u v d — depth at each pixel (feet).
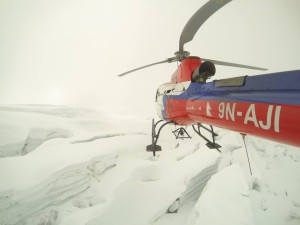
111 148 17.60
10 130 19.80
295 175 22.56
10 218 10.80
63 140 18.93
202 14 9.97
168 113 14.47
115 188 13.64
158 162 18.26
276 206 17.60
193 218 14.42
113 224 11.60
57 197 12.73
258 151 26.81
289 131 4.31
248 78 6.10
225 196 15.98
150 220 12.72
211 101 8.11
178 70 13.57
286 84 4.64
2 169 13.10
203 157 19.97
